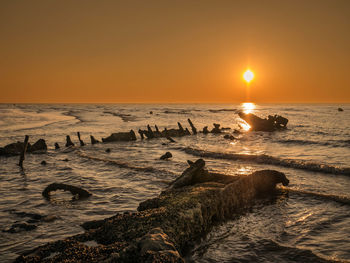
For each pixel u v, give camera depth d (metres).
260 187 10.39
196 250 6.37
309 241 6.69
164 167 16.00
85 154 21.39
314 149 22.97
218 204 7.96
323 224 7.69
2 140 30.12
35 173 15.01
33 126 47.97
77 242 5.81
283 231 7.32
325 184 12.06
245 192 9.52
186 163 17.23
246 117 40.28
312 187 11.57
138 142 29.80
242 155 18.53
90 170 15.58
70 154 21.92
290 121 56.81
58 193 11.11
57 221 8.14
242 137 32.66
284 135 33.69
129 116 84.69
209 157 19.72
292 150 22.64
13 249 6.39
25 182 13.00
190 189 8.49
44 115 81.62
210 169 15.49
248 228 7.55
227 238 6.96
